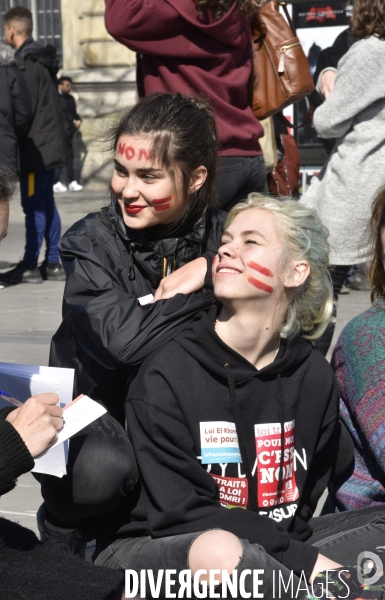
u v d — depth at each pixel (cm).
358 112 403
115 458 223
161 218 256
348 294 687
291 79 400
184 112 257
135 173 251
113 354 234
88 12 1596
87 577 202
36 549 209
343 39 733
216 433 228
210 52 357
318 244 240
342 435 255
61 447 213
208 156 264
